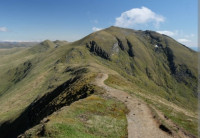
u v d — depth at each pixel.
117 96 45.47
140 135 26.86
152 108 39.38
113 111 34.41
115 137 24.98
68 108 31.42
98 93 45.69
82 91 52.47
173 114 41.72
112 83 62.34
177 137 27.91
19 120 95.62
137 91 65.50
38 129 22.80
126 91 53.06
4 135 94.75
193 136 29.80
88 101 37.03
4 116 118.12
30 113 87.44
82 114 29.89
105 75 73.31
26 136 22.55
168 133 28.69
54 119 25.48
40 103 87.06
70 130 22.41
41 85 166.12
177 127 32.16
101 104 36.16
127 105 39.69
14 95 165.00
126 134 26.86
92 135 23.11
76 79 80.31
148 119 33.09
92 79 64.50
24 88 173.75
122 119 31.91
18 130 85.12
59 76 159.38
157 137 26.83
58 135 20.91
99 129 25.89
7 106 146.00
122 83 69.69
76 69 153.50
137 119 32.75
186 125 35.34
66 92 61.97
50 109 59.50
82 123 26.28
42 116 62.12
